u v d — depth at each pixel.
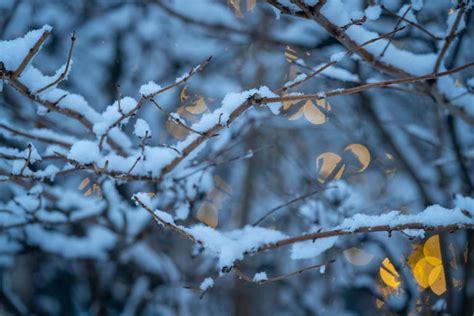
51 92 2.78
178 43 5.26
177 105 4.97
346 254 4.92
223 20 4.30
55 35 5.18
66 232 4.96
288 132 6.15
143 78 5.27
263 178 6.41
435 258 4.34
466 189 4.04
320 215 3.87
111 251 4.66
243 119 4.07
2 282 5.71
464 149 4.25
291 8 2.69
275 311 6.58
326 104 4.27
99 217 4.06
